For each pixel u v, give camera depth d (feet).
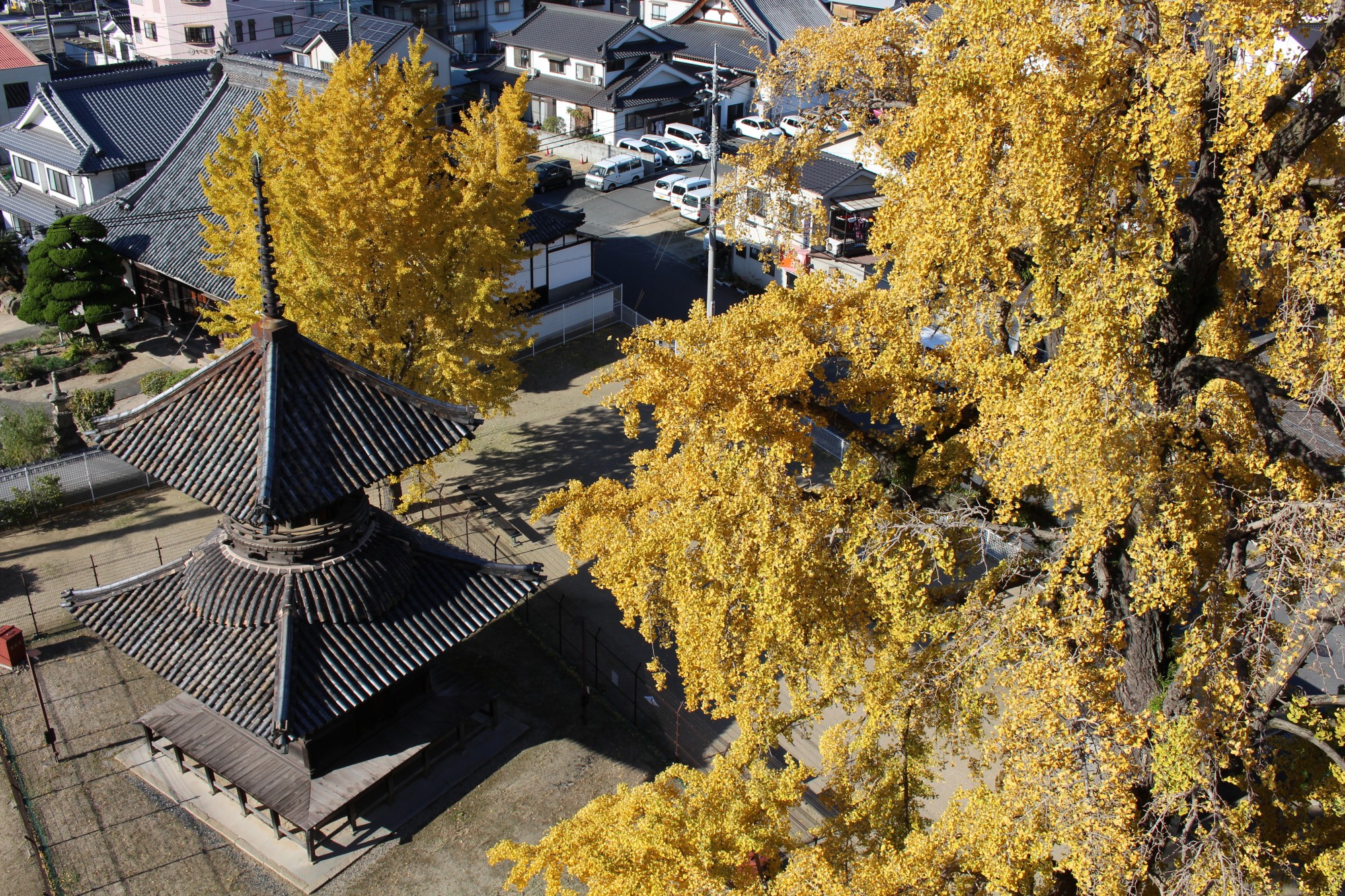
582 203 173.68
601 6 269.23
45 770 65.92
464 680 69.36
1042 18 44.19
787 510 49.11
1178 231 49.83
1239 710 41.57
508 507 96.48
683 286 144.25
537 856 43.06
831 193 134.00
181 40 219.41
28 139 148.87
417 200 77.15
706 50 212.43
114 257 118.73
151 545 88.53
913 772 50.65
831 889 40.75
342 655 57.26
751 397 48.85
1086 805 39.45
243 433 55.31
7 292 139.95
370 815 63.87
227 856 60.80
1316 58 45.39
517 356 124.57
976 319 51.42
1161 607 46.34
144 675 74.64
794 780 45.78
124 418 55.67
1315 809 61.93
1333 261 42.29
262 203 53.98
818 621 49.11
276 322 55.88
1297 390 45.32
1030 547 54.60
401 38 197.26
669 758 70.23
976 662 47.67
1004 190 46.65
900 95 78.84
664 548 53.72
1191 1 41.57
